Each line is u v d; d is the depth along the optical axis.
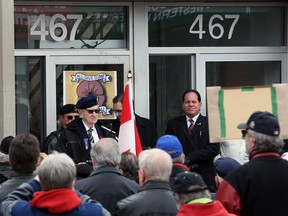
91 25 17.91
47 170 8.48
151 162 9.36
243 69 18.80
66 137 14.56
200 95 18.44
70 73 17.78
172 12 18.31
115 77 17.97
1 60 16.02
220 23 18.61
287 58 18.94
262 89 12.45
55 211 8.44
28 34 17.56
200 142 16.66
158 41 18.28
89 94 17.88
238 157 16.14
